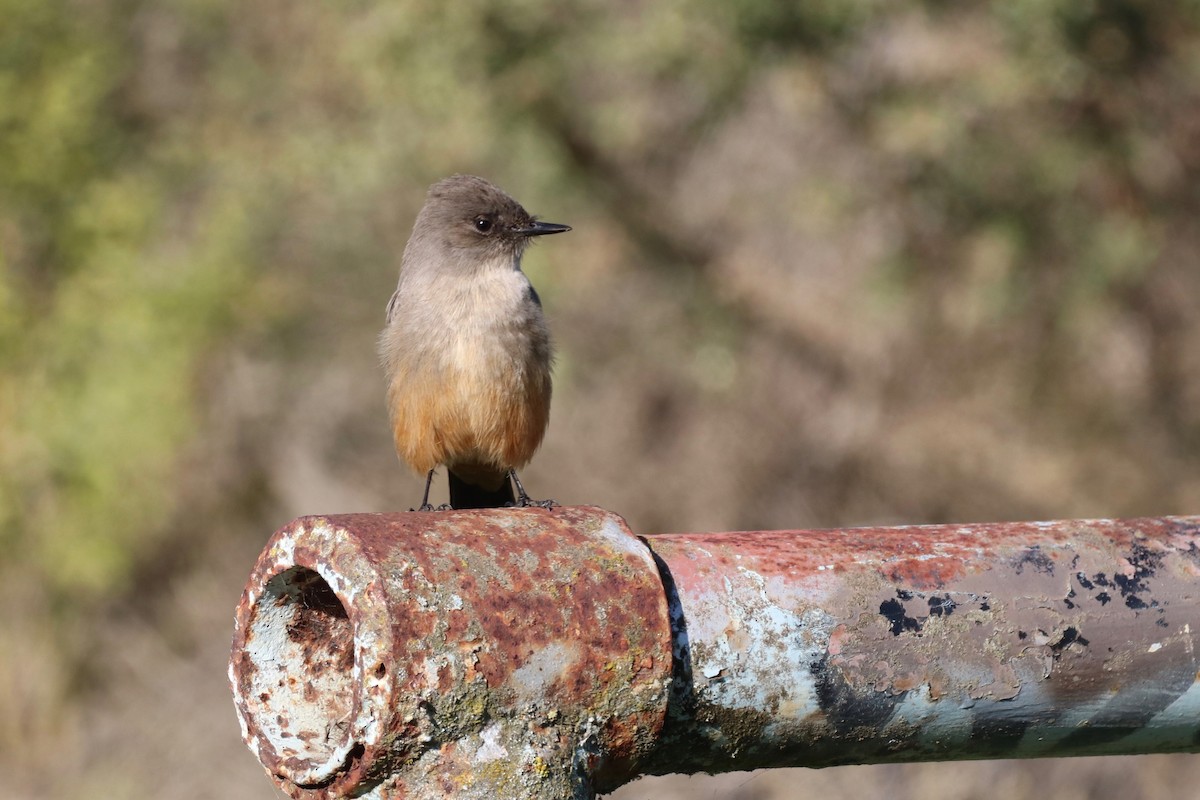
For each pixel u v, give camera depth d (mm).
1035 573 3602
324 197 16047
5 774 14453
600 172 17234
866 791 12344
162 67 16844
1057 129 15922
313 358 16641
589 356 16953
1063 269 16359
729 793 11961
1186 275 16500
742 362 17141
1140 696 3629
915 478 16578
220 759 13891
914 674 3469
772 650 3381
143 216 16328
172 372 15867
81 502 15508
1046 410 16562
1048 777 12906
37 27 16281
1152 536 3746
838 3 15438
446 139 15641
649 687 3227
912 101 15992
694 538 3508
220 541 15953
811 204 16906
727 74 15992
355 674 3084
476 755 3092
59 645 15164
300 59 16281
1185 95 15992
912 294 16875
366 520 3230
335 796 3150
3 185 16000
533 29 15609
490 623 3123
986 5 15844
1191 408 16500
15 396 15688
